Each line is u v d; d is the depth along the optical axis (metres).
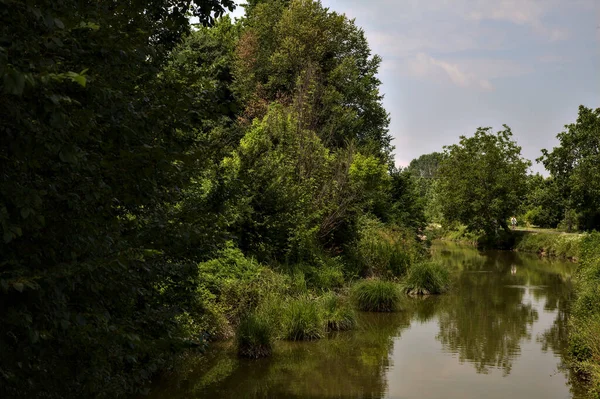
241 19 34.34
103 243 3.94
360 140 30.02
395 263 21.02
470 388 9.39
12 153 3.20
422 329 13.97
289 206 15.95
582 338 10.38
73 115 3.44
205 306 11.64
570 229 41.53
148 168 4.11
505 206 42.53
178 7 5.48
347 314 14.05
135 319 4.88
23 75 2.45
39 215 3.14
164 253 5.17
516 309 16.61
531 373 10.27
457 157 46.34
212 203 5.74
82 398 4.09
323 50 30.08
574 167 39.12
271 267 15.22
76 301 3.91
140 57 4.43
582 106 39.28
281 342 12.27
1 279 2.90
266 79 29.81
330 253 19.38
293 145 18.88
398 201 30.23
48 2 3.22
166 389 9.11
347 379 9.81
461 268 27.61
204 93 5.16
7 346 3.26
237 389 9.16
